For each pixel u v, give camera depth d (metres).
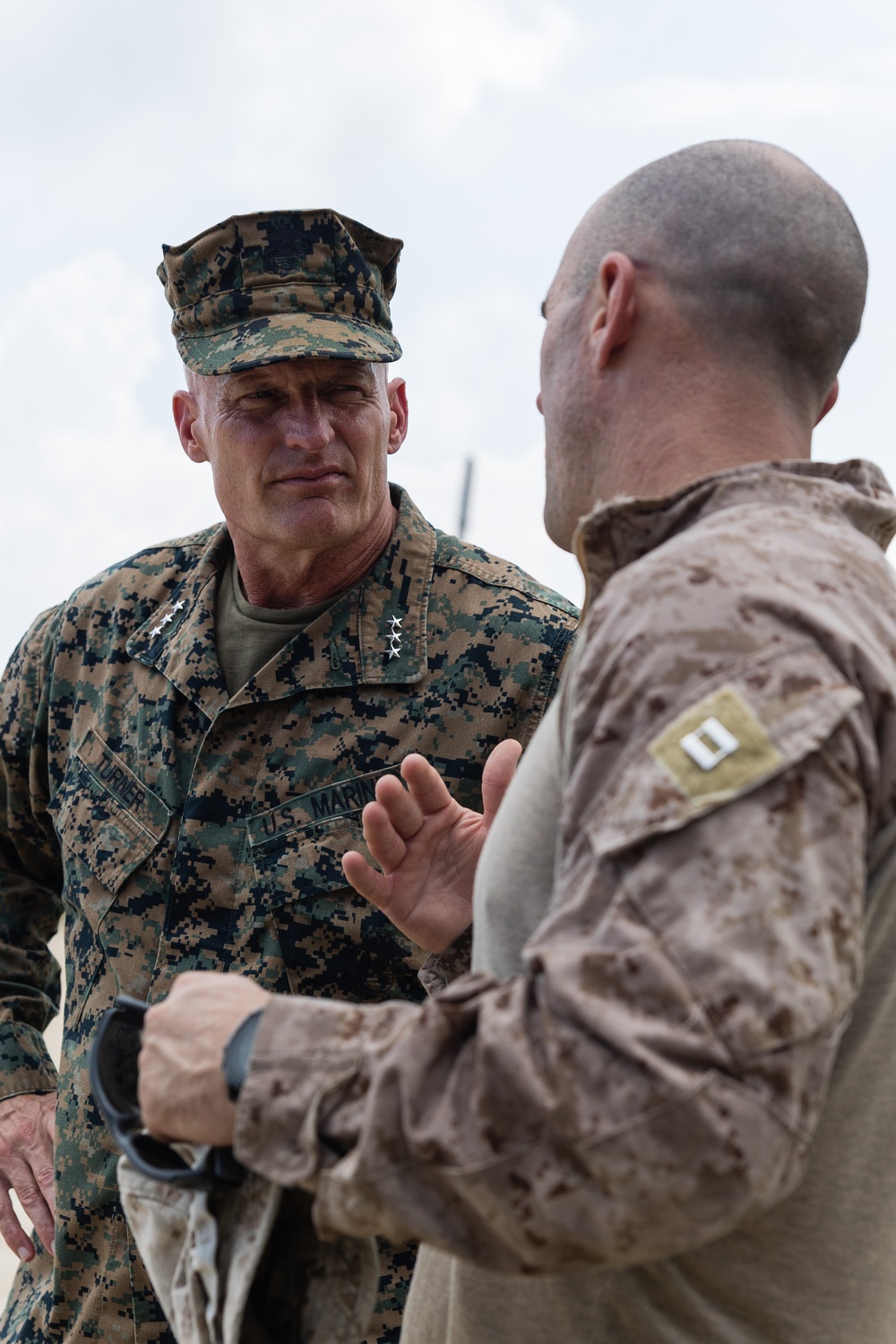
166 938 2.10
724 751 0.92
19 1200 2.23
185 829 2.11
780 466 1.15
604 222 1.28
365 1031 1.02
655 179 1.25
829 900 0.89
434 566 2.21
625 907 0.92
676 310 1.20
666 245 1.22
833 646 0.97
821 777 0.92
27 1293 2.23
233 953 2.07
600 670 1.01
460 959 1.58
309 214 2.18
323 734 2.11
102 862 2.18
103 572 2.50
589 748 0.99
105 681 2.33
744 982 0.86
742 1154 0.85
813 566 1.03
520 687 2.09
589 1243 0.89
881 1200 1.09
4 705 2.47
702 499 1.13
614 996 0.89
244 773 2.13
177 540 2.48
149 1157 1.22
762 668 0.95
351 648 2.13
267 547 2.18
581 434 1.28
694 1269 1.07
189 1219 1.20
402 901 1.59
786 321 1.20
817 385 1.24
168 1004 1.13
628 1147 0.86
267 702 2.13
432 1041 0.95
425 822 1.61
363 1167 0.94
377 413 2.16
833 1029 0.89
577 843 0.98
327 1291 1.18
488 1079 0.91
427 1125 0.92
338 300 2.18
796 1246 1.06
